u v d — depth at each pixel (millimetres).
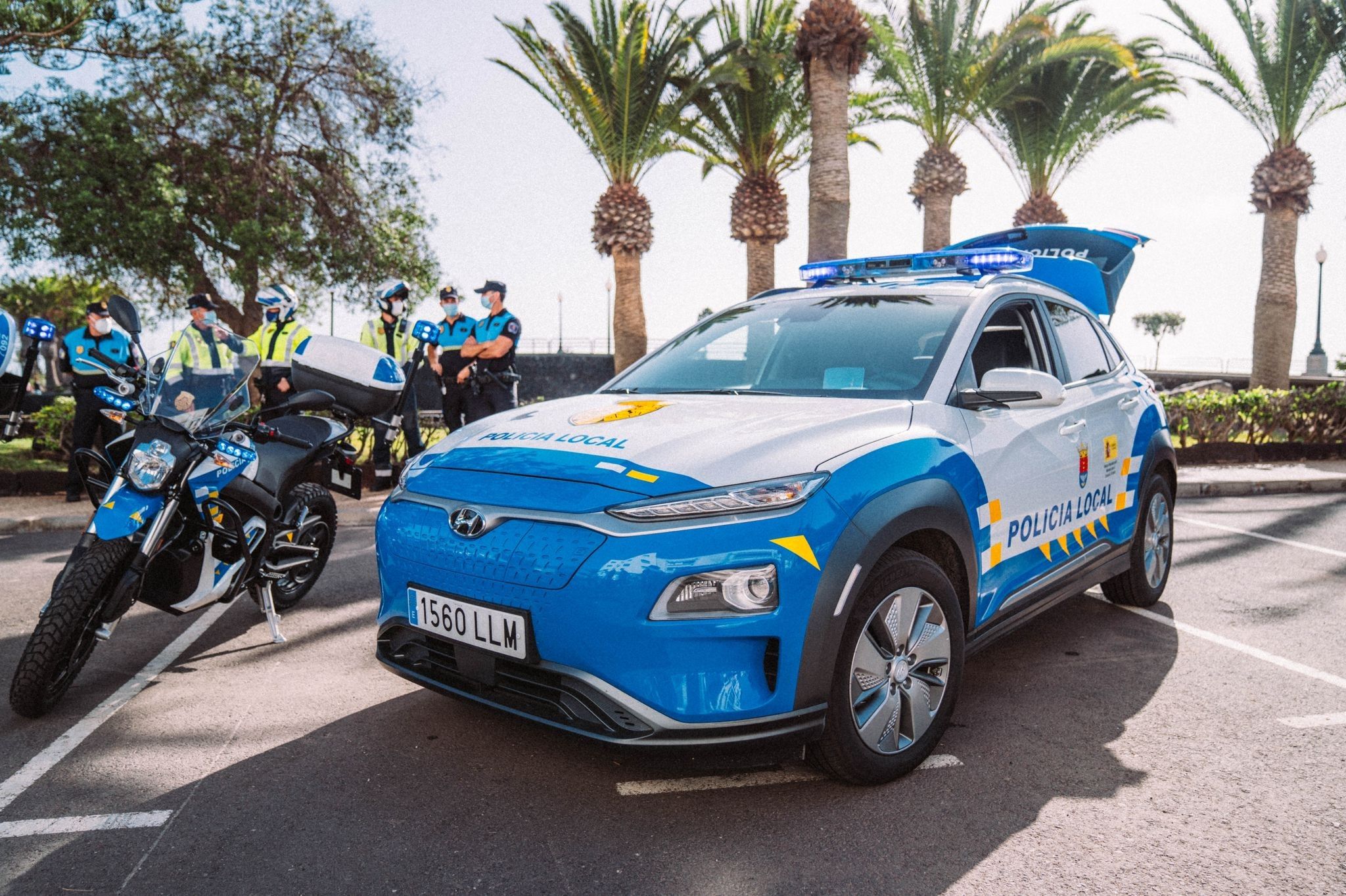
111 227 14797
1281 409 11391
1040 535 3566
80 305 26609
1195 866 2387
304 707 3516
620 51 15531
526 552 2537
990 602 3270
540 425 3100
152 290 17328
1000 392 3143
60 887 2307
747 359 3697
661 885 2307
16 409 3922
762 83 16922
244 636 4445
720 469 2564
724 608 2438
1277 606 4898
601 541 2441
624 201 17078
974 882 2318
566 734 2516
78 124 15344
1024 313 3869
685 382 3705
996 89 16562
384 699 3598
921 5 16156
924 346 3398
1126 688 3691
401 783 2873
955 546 3010
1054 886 2297
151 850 2482
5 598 5152
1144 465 4480
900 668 2820
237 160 16625
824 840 2523
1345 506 8352
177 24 15828
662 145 17234
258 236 15633
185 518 3799
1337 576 5555
